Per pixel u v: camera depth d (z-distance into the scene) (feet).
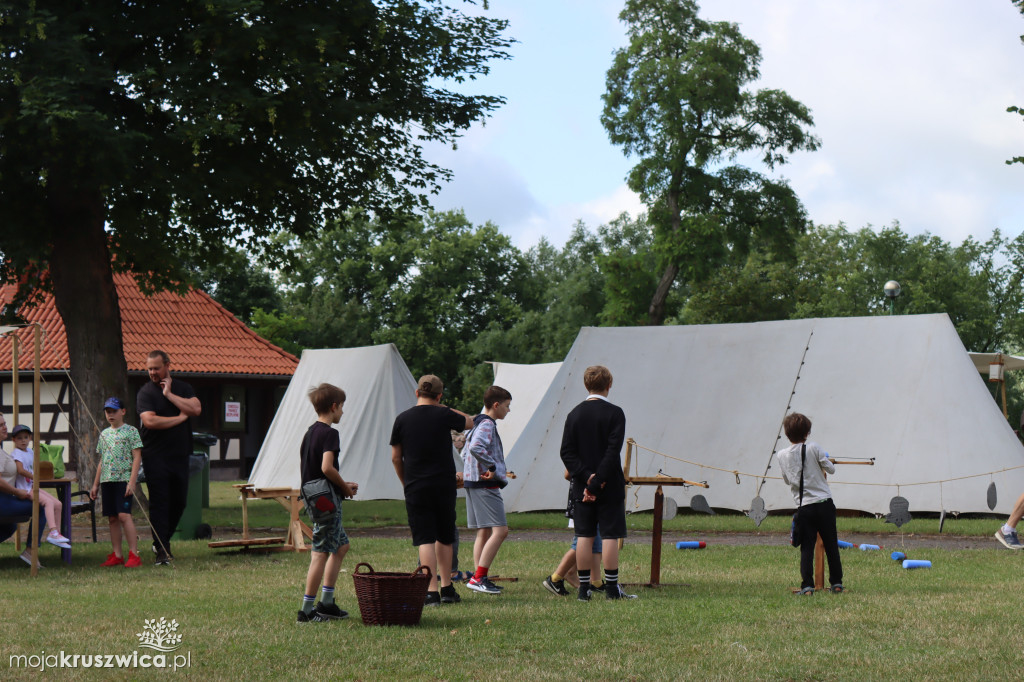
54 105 42.29
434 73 59.00
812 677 16.31
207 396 102.17
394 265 191.72
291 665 17.20
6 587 27.61
